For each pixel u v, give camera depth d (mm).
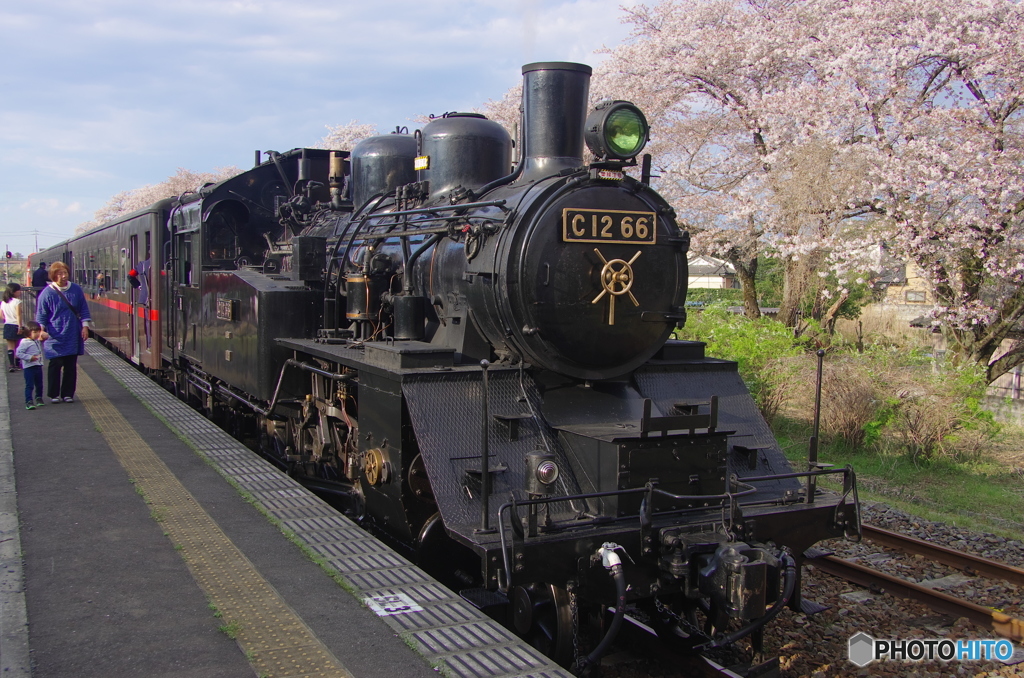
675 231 5047
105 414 8344
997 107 12820
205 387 9055
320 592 3828
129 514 5020
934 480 8305
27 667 3047
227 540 4566
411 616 3557
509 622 4383
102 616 3529
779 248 15242
